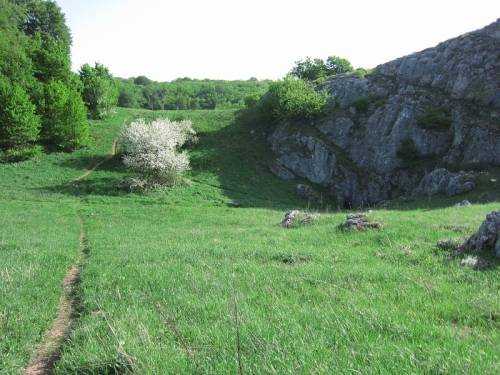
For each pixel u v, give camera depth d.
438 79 52.62
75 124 55.31
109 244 18.88
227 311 7.68
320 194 49.88
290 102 57.53
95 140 60.12
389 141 49.53
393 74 58.31
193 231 22.70
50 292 10.40
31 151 50.97
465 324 6.88
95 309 8.84
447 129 46.56
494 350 5.42
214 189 46.59
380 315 7.07
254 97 74.94
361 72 60.94
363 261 12.56
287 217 23.41
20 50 61.78
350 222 18.14
